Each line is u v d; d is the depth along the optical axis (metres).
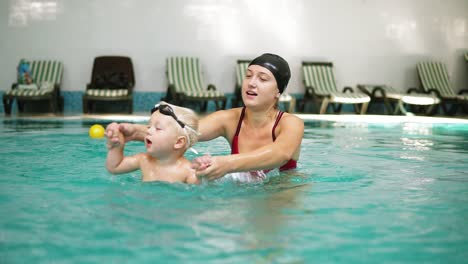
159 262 1.61
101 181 2.89
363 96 11.27
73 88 11.84
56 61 11.32
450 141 5.96
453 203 2.55
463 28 13.25
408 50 13.10
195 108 12.04
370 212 2.32
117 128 2.64
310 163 3.96
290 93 12.69
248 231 1.95
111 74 10.92
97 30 11.84
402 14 13.00
